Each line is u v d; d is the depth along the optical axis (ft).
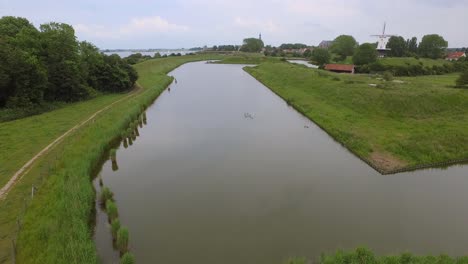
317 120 127.54
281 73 250.37
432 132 101.96
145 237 54.39
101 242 53.36
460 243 53.26
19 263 43.21
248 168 84.12
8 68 115.65
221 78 271.08
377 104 131.64
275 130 118.21
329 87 170.60
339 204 65.92
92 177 77.97
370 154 90.84
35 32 141.79
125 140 102.94
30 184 65.10
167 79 233.14
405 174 81.51
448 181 77.46
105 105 143.74
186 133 113.80
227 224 58.54
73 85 148.97
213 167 84.64
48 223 50.57
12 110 116.98
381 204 66.08
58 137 95.20
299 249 51.39
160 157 91.71
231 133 114.21
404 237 54.70
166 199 67.92
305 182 76.18
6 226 51.24
